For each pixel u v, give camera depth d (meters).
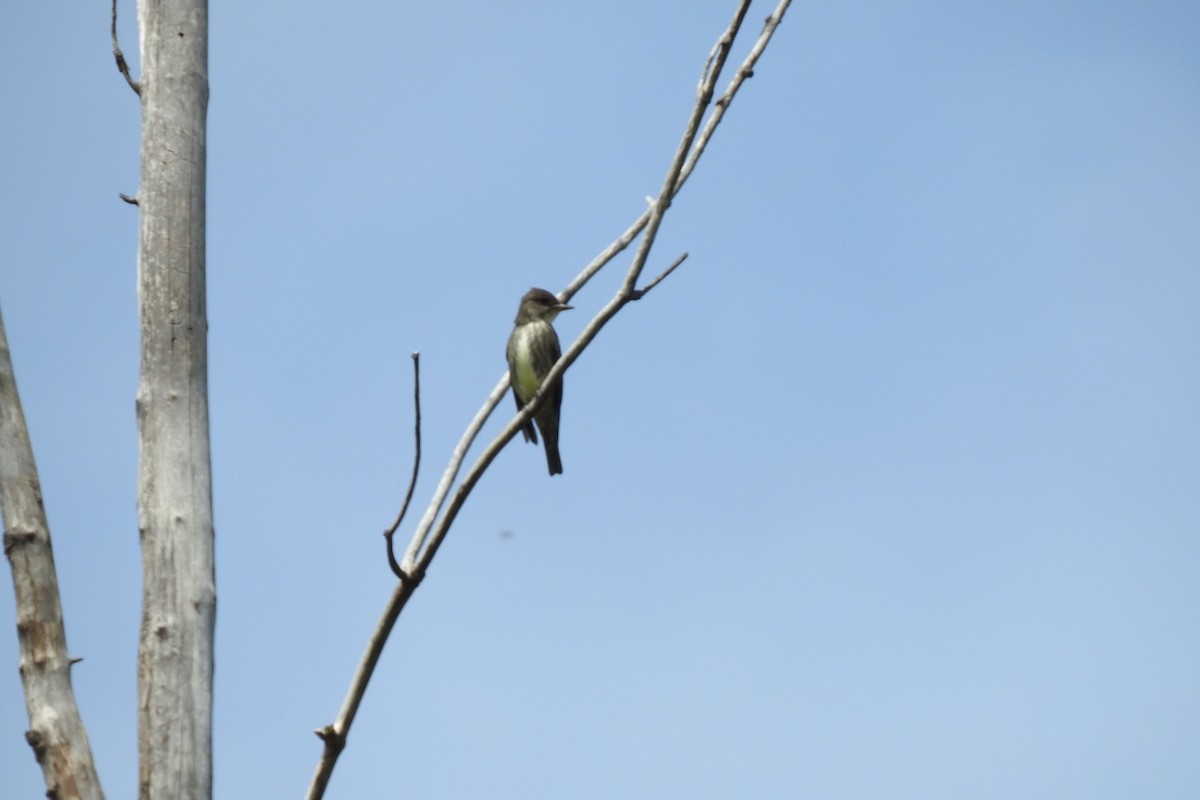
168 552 10.77
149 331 11.41
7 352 11.71
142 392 11.23
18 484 11.34
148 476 10.98
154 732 10.30
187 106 12.15
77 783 10.59
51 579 11.16
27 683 10.86
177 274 11.58
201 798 10.25
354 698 10.64
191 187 11.91
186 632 10.59
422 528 11.50
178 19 12.35
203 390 11.40
